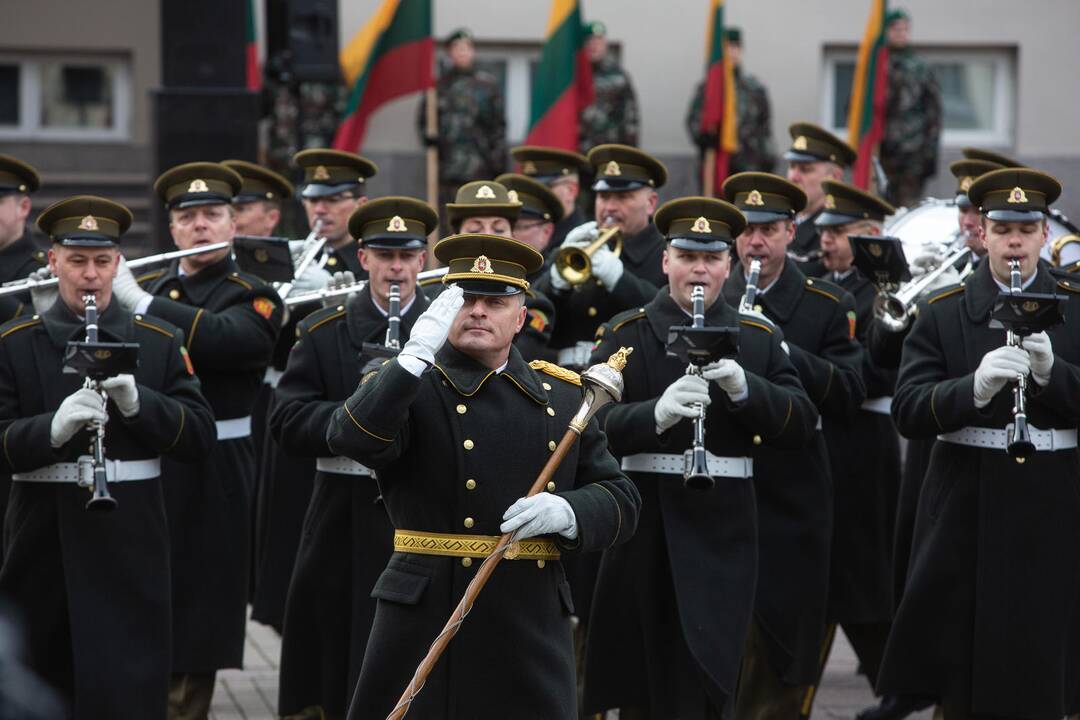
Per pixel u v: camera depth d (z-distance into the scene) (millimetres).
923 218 31703
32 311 25922
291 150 46906
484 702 17812
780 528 25188
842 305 26422
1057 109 53906
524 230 29922
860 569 28156
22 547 21828
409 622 17953
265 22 48375
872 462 28359
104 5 52625
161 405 21828
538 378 18688
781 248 26234
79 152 52469
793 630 24906
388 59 44750
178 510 25391
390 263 23734
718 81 47781
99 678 21422
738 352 23703
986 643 22875
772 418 22781
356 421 17375
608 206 28953
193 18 38531
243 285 26453
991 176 23188
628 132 47938
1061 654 22891
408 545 18188
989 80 54375
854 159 32844
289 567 28234
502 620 17875
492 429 18094
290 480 28266
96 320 21906
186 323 25359
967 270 27359
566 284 27797
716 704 22172
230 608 25719
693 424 22344
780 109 53156
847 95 53750
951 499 23281
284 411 23703
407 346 17516
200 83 38594
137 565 21922
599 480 18672
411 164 51625
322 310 24438
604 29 48562
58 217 22328
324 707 23672
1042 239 23328
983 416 22562
